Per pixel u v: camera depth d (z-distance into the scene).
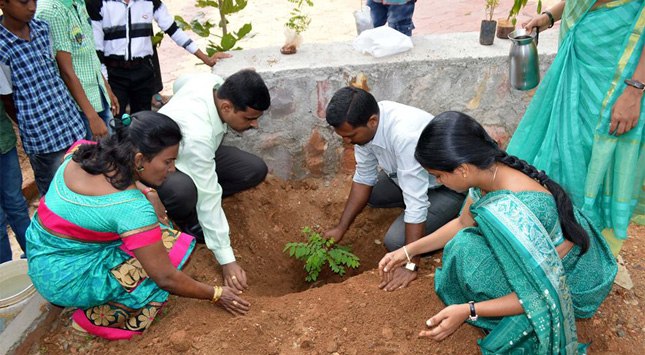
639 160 2.69
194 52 4.21
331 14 7.70
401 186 3.01
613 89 2.55
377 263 3.69
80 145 2.29
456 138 2.04
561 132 2.82
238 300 2.71
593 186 2.72
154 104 5.34
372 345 2.51
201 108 2.95
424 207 2.96
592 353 2.53
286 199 4.07
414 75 3.78
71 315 2.76
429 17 7.29
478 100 3.93
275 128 3.92
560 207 2.12
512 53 3.33
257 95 2.83
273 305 2.83
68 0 3.31
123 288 2.50
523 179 2.15
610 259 2.43
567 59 2.74
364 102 2.80
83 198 2.22
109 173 2.15
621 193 2.69
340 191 4.11
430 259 3.25
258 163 3.69
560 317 2.13
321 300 2.83
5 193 3.29
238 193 3.82
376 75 3.75
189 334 2.55
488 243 2.29
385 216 3.88
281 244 3.76
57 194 2.27
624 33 2.49
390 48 3.75
